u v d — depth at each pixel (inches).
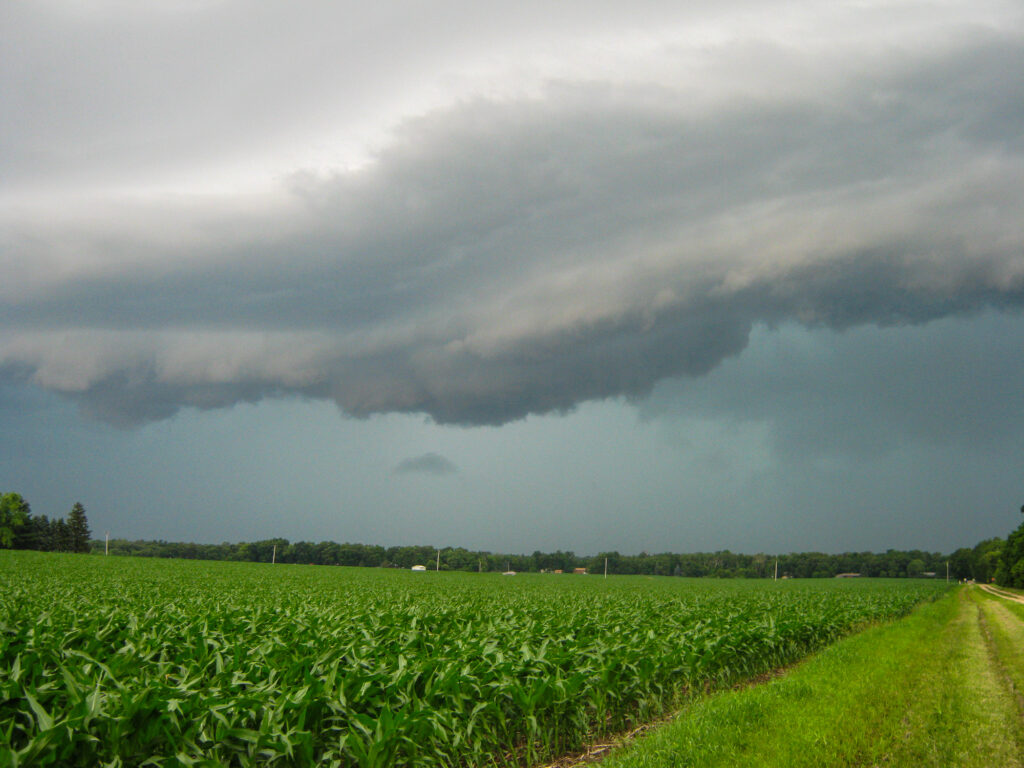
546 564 7839.6
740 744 360.5
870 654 692.7
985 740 394.6
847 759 343.9
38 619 557.3
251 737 291.1
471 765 366.3
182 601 892.6
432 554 7514.8
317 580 2102.6
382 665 392.5
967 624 1203.2
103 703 299.9
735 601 1354.6
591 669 447.2
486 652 457.4
